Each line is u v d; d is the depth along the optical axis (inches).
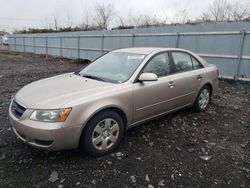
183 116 194.1
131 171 117.0
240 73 370.0
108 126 129.3
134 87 139.4
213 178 113.6
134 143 145.0
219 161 128.3
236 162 127.9
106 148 130.0
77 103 115.3
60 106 112.3
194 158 130.6
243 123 185.0
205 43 406.3
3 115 191.8
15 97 132.2
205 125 178.2
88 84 136.7
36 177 110.7
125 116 137.6
